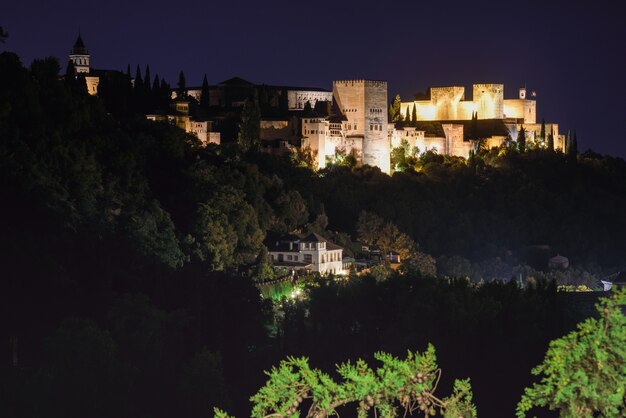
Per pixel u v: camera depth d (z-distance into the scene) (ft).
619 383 169.17
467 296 606.14
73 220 644.69
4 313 490.49
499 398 524.52
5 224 574.97
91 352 430.61
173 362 488.85
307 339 602.03
